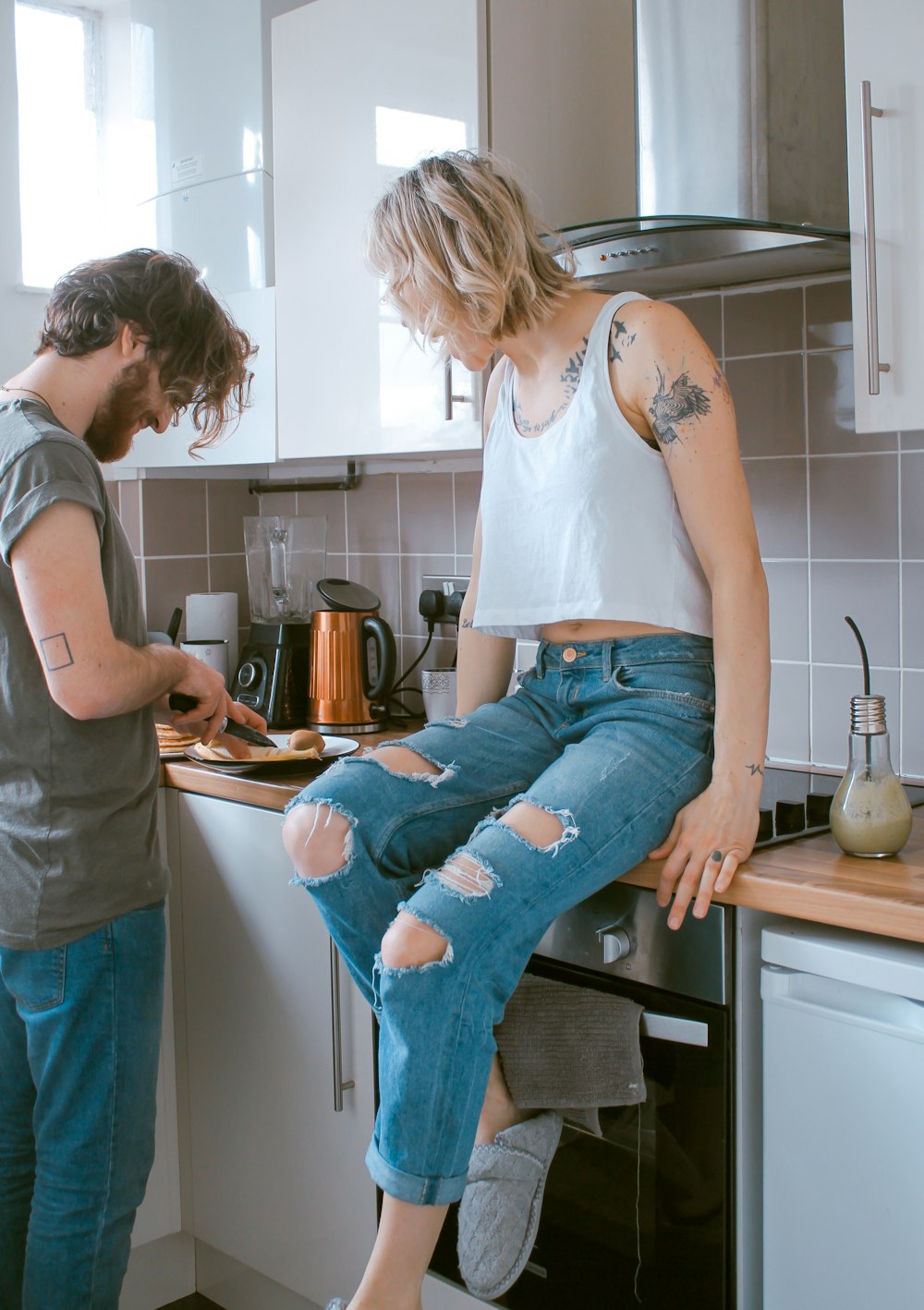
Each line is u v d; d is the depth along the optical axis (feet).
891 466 5.79
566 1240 5.02
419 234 4.46
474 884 4.03
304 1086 6.15
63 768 4.81
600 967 4.71
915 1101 3.82
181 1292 7.16
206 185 7.83
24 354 8.38
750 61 5.17
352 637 7.42
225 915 6.46
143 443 8.25
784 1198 4.19
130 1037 5.09
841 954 3.98
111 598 4.90
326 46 6.76
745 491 4.32
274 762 6.26
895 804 4.32
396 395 6.69
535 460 4.65
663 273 5.93
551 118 6.45
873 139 4.69
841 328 5.88
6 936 4.83
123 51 8.87
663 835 4.34
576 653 4.70
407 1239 3.98
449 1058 3.97
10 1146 5.27
